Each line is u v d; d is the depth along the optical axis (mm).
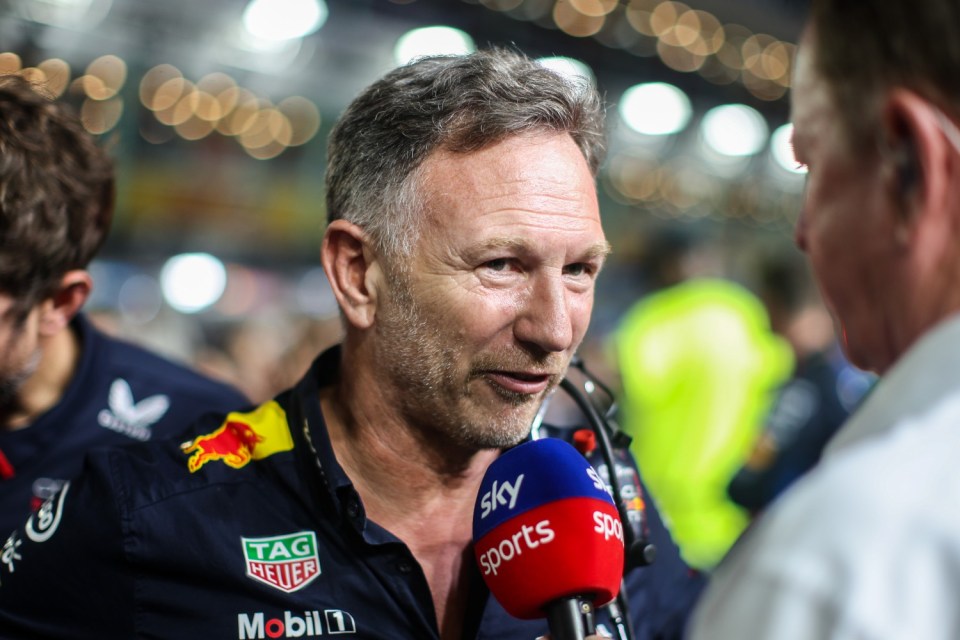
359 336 1368
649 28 5863
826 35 804
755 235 10039
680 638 1595
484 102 1243
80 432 1890
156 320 6465
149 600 1301
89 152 1796
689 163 8430
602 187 8594
